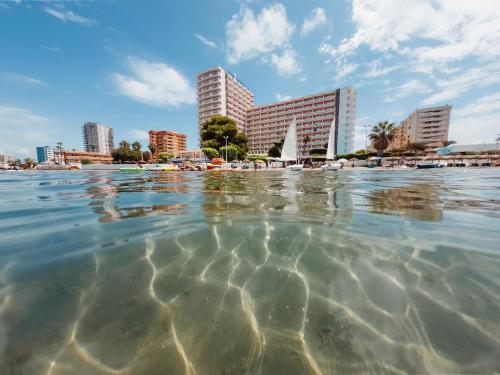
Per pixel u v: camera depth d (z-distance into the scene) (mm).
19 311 1185
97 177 12977
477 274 1471
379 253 1796
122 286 1415
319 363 984
